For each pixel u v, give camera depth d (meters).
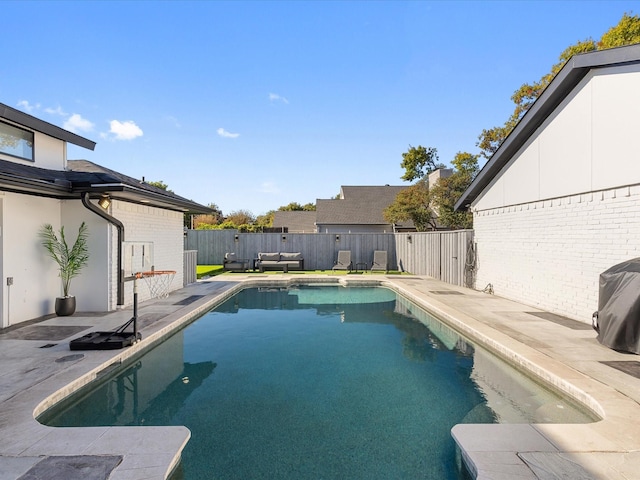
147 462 2.60
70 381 3.93
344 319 8.38
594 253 6.48
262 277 14.01
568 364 4.46
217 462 2.96
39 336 5.75
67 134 8.30
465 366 5.29
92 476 2.42
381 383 4.68
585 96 6.64
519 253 8.74
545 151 7.77
